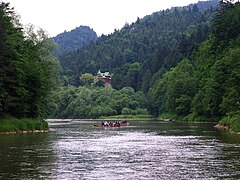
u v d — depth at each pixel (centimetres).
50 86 9788
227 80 11181
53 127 10444
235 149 4459
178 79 16488
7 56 7875
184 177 2781
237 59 11275
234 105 9812
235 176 2812
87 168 3167
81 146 4881
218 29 15025
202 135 6750
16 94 8181
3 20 7969
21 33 9606
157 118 19862
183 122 13925
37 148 4581
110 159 3697
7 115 8044
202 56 16525
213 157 3794
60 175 2853
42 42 10438
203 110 13712
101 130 8850
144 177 2786
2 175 2836
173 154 4056
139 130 8669
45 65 9750
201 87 14350
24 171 3005
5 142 5322
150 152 4247
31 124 8081
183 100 15725
